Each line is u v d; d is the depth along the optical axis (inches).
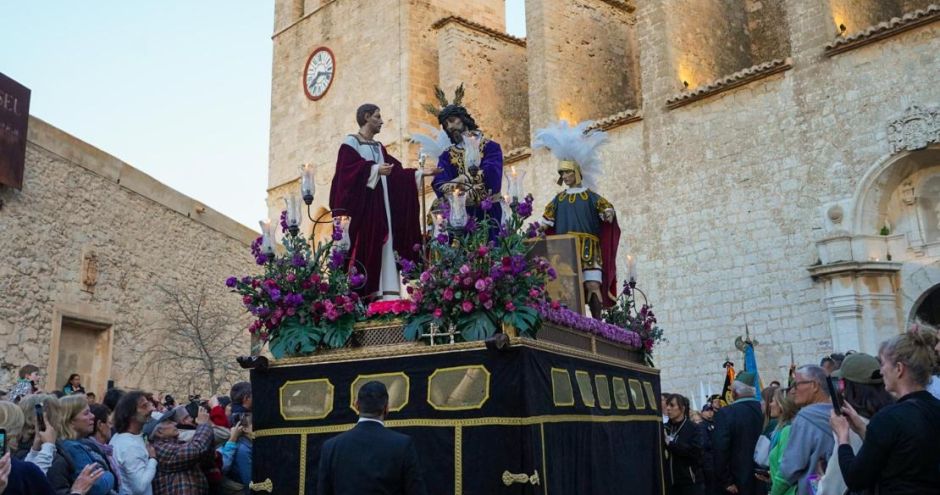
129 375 706.8
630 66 1163.9
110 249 696.4
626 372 348.5
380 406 207.3
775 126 807.7
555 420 259.9
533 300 259.0
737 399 355.6
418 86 1211.2
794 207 782.5
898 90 732.0
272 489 267.1
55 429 233.8
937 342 182.9
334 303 276.4
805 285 763.4
